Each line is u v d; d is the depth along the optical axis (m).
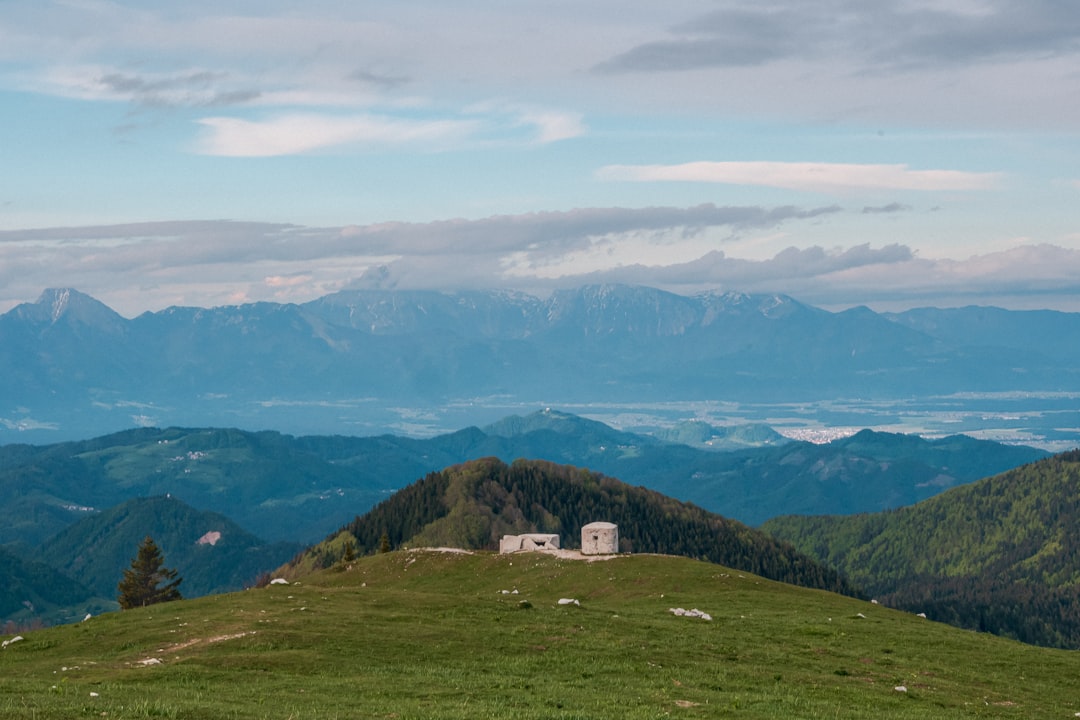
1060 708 63.59
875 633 82.19
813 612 96.31
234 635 68.25
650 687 59.00
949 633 85.50
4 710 43.34
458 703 51.75
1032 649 81.38
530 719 47.91
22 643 72.56
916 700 61.94
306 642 66.38
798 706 56.72
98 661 64.62
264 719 45.31
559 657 65.75
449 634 70.12
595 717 49.50
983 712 60.31
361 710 49.00
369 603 82.06
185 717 44.62
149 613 82.81
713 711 53.44
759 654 71.12
